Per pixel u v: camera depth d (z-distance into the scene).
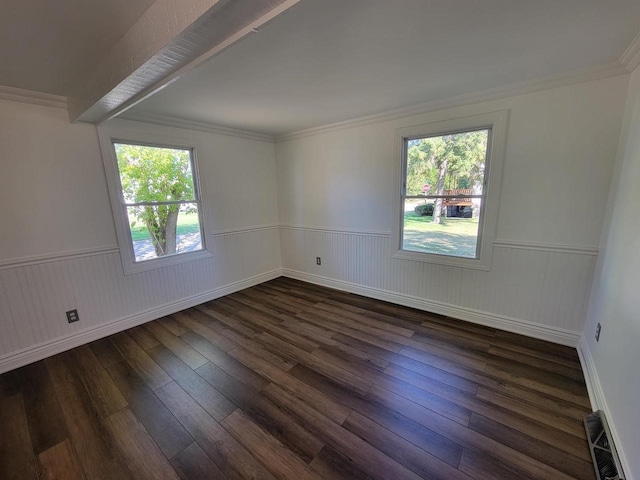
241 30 1.15
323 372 2.20
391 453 1.51
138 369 2.29
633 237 1.55
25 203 2.34
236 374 2.20
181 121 3.22
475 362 2.27
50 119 2.40
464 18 1.40
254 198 4.20
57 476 1.43
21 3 1.19
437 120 2.83
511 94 2.41
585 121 2.16
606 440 1.42
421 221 3.19
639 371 1.26
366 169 3.47
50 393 2.03
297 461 1.47
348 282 3.96
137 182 3.03
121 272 2.93
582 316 2.38
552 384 2.00
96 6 1.25
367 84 2.28
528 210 2.49
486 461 1.45
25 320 2.39
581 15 1.39
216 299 3.77
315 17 1.35
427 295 3.25
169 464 1.48
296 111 3.00
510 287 2.69
